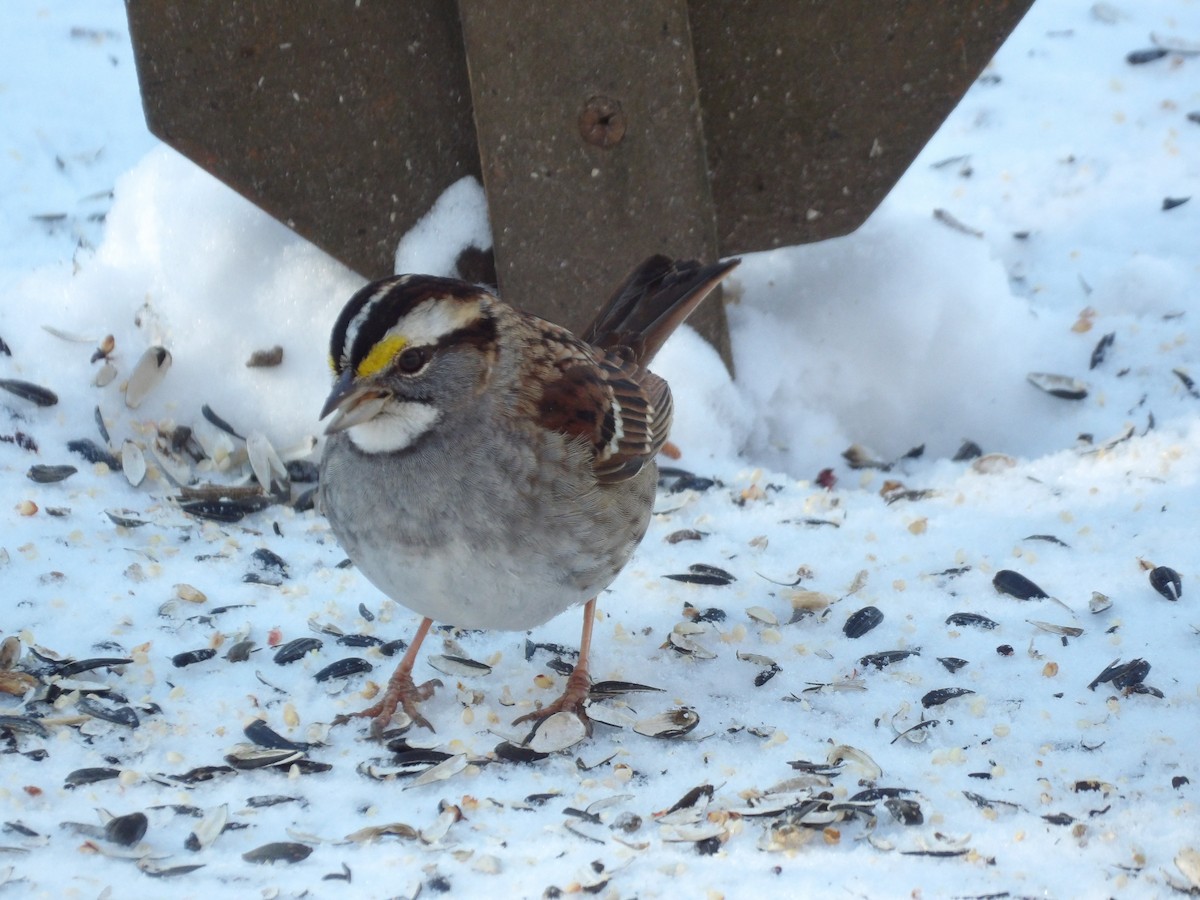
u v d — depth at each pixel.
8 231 13.10
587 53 11.00
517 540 7.57
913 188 14.49
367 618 9.43
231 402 11.48
